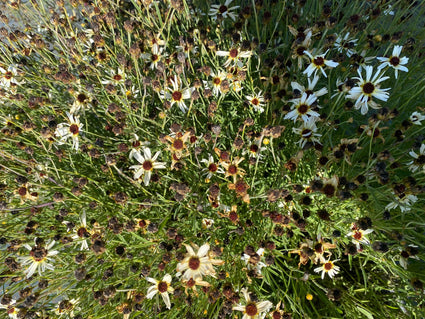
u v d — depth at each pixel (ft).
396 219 1.33
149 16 1.42
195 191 1.36
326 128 1.37
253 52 1.41
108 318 1.25
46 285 1.30
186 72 1.53
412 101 1.56
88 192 1.41
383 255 1.22
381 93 1.16
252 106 1.51
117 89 1.44
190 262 1.05
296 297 1.24
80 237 1.27
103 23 1.70
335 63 1.24
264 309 1.13
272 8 1.70
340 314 1.37
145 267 1.17
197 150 1.26
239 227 1.25
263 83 1.43
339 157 1.16
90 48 1.69
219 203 1.28
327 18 1.28
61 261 1.39
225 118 1.57
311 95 1.21
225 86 1.27
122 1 1.82
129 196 1.46
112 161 1.21
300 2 1.50
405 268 1.18
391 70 1.59
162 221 1.24
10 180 1.55
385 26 1.88
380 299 1.36
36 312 1.32
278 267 1.33
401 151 1.34
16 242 1.38
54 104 1.57
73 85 1.43
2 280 1.32
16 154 1.62
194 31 1.44
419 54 1.64
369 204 1.26
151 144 1.42
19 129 1.48
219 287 1.35
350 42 1.50
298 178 1.46
